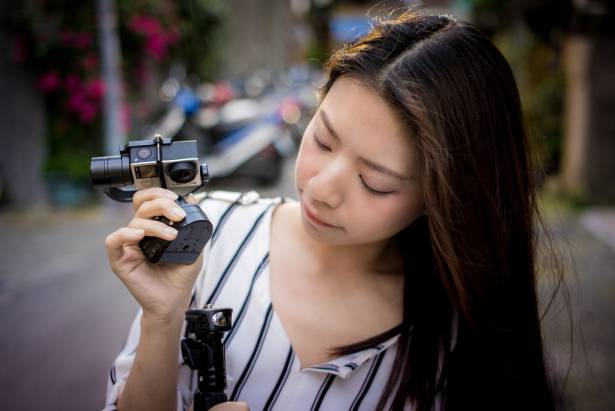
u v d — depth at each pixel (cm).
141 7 758
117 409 101
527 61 870
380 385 112
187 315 93
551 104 840
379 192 99
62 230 564
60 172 693
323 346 113
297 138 985
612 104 704
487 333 115
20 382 283
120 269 94
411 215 107
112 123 656
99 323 352
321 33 2714
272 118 774
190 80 986
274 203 126
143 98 820
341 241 106
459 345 119
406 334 115
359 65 97
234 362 108
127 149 96
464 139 97
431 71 95
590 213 642
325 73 110
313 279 117
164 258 92
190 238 92
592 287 406
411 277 121
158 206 92
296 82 2005
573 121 775
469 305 111
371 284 120
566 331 326
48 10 679
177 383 108
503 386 119
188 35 902
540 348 120
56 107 706
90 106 697
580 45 746
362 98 96
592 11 645
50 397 271
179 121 757
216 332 93
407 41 98
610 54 698
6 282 412
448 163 95
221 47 1059
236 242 118
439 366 118
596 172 711
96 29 691
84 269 448
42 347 318
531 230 113
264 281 114
